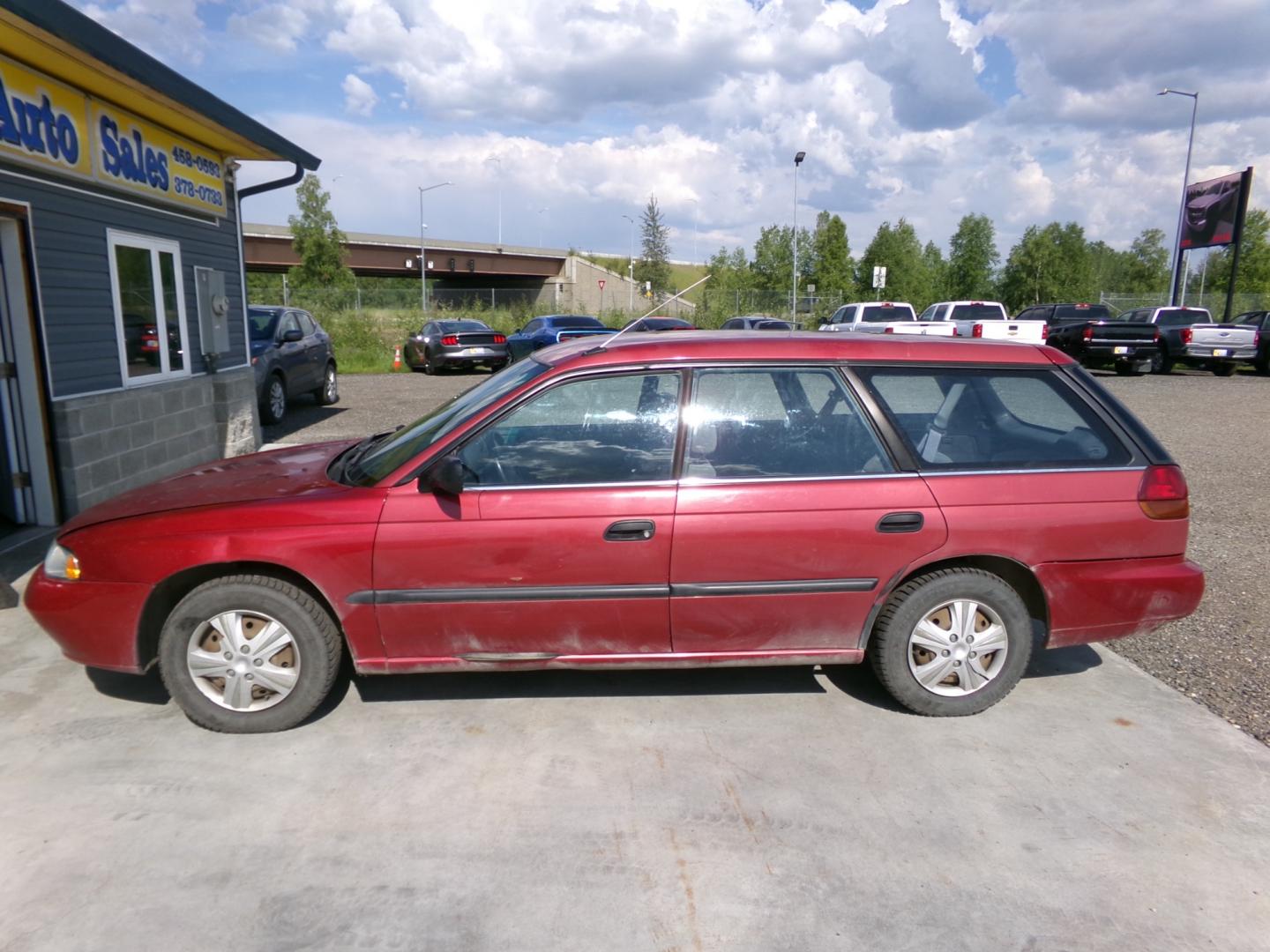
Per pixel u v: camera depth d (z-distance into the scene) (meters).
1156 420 14.10
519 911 2.74
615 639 3.81
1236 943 2.63
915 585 3.84
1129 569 3.89
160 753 3.62
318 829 3.13
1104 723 3.95
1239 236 29.06
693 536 3.69
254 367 12.38
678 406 3.81
